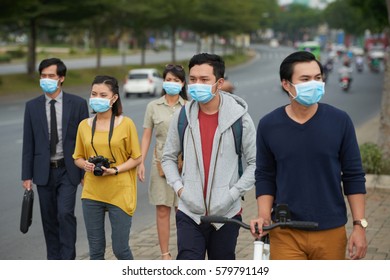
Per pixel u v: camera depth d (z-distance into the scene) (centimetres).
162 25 8062
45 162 836
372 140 2181
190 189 641
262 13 14562
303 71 532
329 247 545
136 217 1211
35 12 5062
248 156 641
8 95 4650
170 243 995
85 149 759
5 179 1548
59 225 846
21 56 9231
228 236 644
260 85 5925
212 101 643
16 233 1091
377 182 1362
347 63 6241
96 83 743
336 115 543
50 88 823
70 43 14638
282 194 546
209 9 9688
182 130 650
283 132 543
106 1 5388
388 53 1484
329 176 540
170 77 854
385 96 1473
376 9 4588
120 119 756
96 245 760
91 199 750
